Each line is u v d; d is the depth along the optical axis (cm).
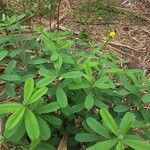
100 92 36
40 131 30
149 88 35
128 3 87
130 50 72
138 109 36
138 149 27
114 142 27
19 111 29
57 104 31
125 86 35
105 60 40
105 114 29
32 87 30
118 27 79
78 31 75
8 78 35
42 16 77
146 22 82
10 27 44
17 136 31
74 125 38
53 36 41
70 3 83
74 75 33
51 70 37
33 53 45
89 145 34
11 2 79
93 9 82
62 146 36
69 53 41
